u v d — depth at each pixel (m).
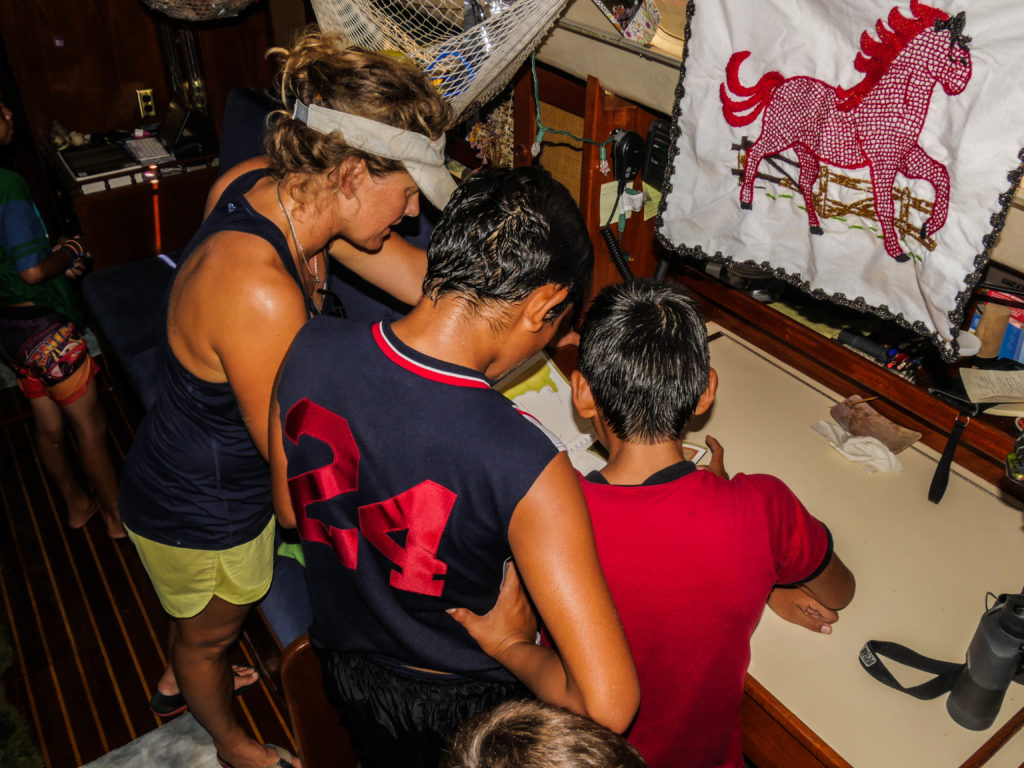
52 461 2.43
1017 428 1.50
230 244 1.14
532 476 0.82
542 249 0.87
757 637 1.30
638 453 1.08
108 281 2.73
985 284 1.42
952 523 1.50
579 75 1.72
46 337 2.15
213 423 1.31
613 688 0.82
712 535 1.03
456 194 0.92
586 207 1.87
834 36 1.18
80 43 2.98
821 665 1.25
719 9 1.30
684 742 1.17
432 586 0.95
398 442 0.86
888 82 1.14
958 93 1.07
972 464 1.60
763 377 1.88
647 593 1.05
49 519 2.61
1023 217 1.14
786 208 1.38
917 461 1.64
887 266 1.26
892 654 1.23
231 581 1.51
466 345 0.89
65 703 2.10
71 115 3.11
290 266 1.19
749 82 1.32
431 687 1.17
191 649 1.61
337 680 1.23
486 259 0.86
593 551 0.84
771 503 1.08
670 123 1.56
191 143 3.08
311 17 2.56
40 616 2.31
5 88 3.13
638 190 1.86
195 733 2.03
